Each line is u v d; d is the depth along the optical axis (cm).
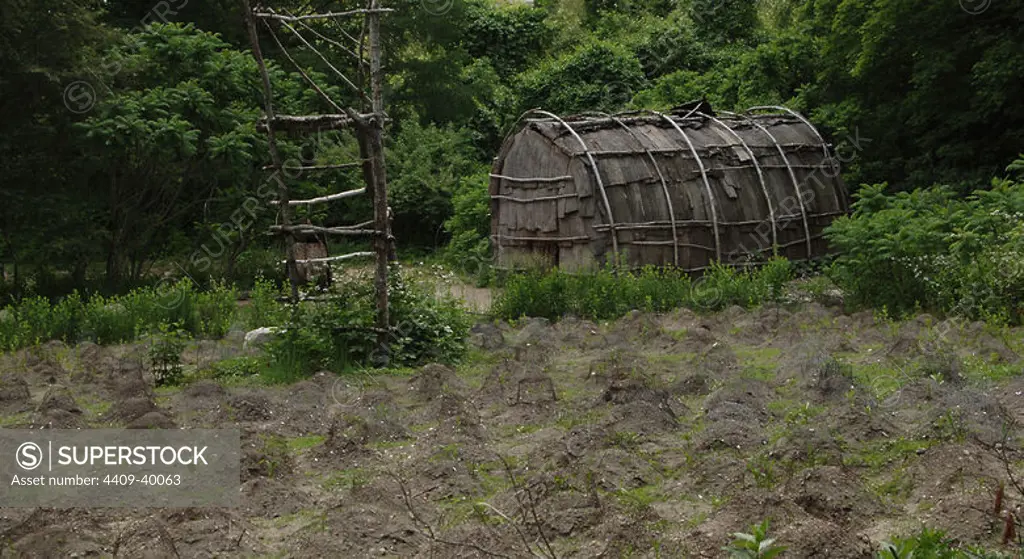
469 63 3180
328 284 1248
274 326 1202
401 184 2550
